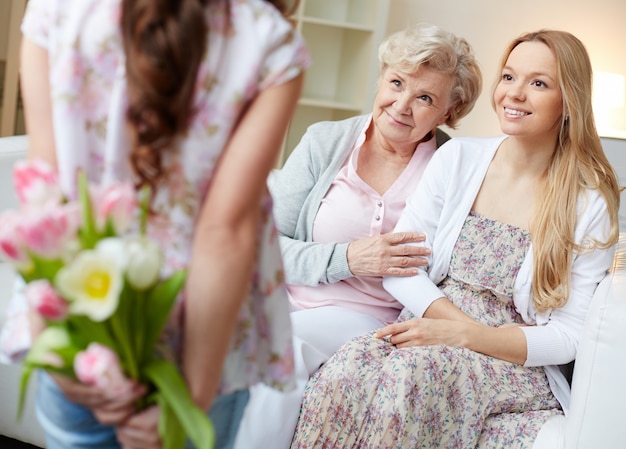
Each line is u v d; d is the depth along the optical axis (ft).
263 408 6.24
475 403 6.26
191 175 3.28
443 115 7.56
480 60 17.21
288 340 3.78
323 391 6.25
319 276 7.16
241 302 3.26
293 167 7.65
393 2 16.61
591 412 5.72
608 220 6.88
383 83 7.36
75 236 2.92
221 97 3.23
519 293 6.85
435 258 7.14
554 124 6.95
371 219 7.39
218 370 3.25
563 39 6.87
